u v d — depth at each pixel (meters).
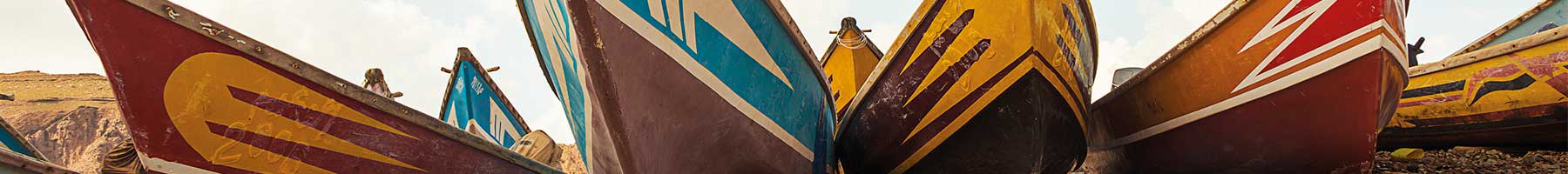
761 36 5.68
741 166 6.09
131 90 5.62
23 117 33.97
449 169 7.11
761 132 5.97
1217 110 6.65
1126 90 7.67
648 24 4.95
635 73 5.01
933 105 6.57
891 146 7.04
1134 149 7.72
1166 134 7.18
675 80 5.25
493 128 12.24
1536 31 10.58
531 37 6.15
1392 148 9.91
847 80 10.29
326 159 6.48
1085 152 7.04
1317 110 6.15
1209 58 6.64
